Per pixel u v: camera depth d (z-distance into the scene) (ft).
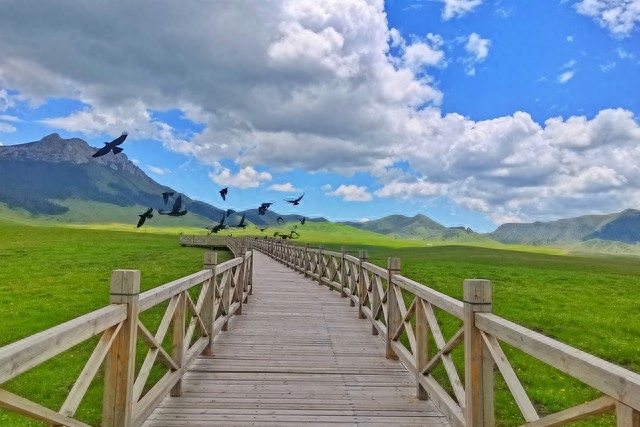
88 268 63.26
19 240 121.90
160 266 68.80
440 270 74.13
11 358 5.69
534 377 20.75
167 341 24.84
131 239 151.53
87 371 8.34
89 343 24.04
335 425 12.75
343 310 32.32
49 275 54.24
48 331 6.85
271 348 21.30
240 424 12.66
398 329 18.42
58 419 7.09
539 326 31.83
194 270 63.00
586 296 46.32
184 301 14.99
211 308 19.69
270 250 110.52
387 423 12.95
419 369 14.89
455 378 11.93
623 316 35.45
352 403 14.48
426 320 15.15
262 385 16.07
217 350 20.72
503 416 16.28
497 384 19.98
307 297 38.58
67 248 101.09
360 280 29.63
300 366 18.44
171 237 189.06
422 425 12.85
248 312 31.01
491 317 9.50
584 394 18.76
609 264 104.42
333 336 24.07
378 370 18.12
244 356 19.83
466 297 10.40
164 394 12.97
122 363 9.84
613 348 26.43
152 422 12.69
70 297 38.06
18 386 18.22
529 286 54.49
